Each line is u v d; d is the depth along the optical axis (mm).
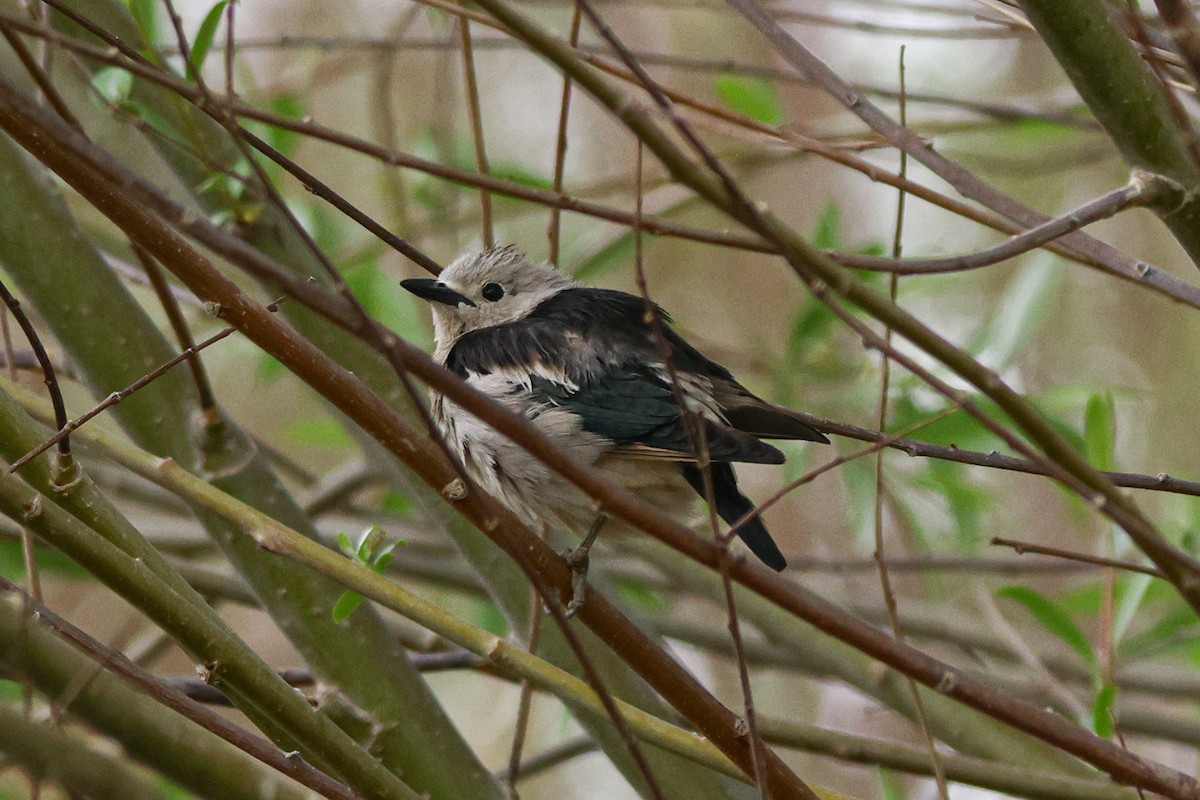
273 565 9461
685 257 20281
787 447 13500
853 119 17844
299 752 7957
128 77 8938
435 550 14570
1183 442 18891
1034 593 9719
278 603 9477
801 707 19391
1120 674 14117
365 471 14219
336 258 13055
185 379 9586
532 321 10703
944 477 13148
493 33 18266
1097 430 9758
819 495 19281
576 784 20594
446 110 13633
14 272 9438
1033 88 20141
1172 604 13273
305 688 9742
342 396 6793
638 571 14328
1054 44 7758
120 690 7016
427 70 19312
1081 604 13172
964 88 20156
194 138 8594
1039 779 8508
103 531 7699
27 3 9273
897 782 12375
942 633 14430
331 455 19219
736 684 19547
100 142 10977
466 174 7012
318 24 20078
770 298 20031
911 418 12711
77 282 9461
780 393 13438
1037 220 8133
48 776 6668
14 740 6562
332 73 14961
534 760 11891
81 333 9445
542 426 9789
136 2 9617
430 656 10180
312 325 10461
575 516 10070
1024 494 18516
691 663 19797
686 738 7562
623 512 6473
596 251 14227
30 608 6809
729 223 20188
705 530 11383
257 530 7496
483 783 9578
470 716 20344
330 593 9477
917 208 20734
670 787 9805
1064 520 18203
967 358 6195
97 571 7043
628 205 14438
